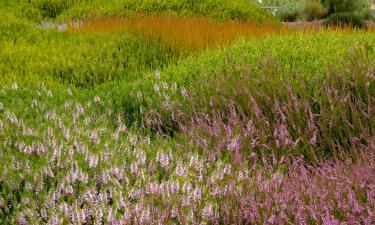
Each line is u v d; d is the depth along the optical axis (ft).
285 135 17.39
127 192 12.88
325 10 70.64
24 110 18.98
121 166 13.89
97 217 11.93
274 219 12.15
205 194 13.37
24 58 29.50
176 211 12.30
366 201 13.04
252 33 37.83
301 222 11.94
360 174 13.82
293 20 71.41
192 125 18.06
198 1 50.60
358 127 18.29
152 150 15.52
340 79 20.89
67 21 42.80
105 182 13.51
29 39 35.42
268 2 80.89
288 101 18.92
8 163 14.01
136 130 18.85
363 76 20.31
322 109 18.38
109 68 28.68
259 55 25.25
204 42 34.53
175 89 21.83
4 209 12.69
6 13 42.80
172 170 14.67
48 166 13.58
